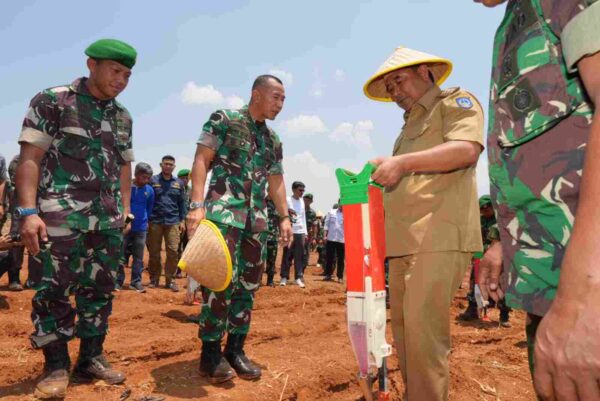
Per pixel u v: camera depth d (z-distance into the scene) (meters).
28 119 3.21
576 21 1.06
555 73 1.36
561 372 0.87
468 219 2.92
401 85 3.10
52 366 3.33
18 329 5.33
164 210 9.25
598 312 0.83
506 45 1.53
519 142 1.46
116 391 3.51
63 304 3.31
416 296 2.84
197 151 3.74
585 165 0.92
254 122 3.91
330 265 13.38
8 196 7.71
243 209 3.74
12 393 3.33
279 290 10.16
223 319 3.74
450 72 3.21
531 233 1.48
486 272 2.00
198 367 4.15
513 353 5.57
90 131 3.43
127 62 3.40
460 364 4.88
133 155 3.84
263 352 4.79
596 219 0.86
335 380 4.21
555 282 1.42
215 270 3.34
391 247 2.99
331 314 7.55
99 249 3.55
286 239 4.33
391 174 2.42
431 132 2.96
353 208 2.31
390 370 4.48
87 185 3.39
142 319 6.44
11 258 6.86
